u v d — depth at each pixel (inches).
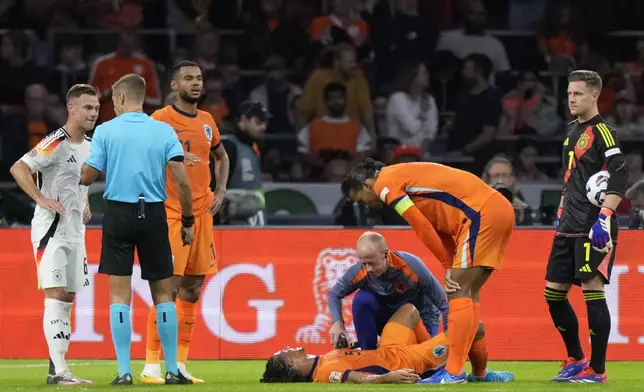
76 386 979.3
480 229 960.9
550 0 2346.2
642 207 1612.9
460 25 2316.7
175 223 1098.7
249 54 2268.7
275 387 923.4
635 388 942.4
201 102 2110.0
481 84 2198.6
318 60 2151.8
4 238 1412.4
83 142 1086.4
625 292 1379.2
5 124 2128.4
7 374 1186.0
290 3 2304.4
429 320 1068.5
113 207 967.0
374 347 1059.9
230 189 1593.3
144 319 1402.6
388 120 2145.7
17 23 2299.5
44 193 1072.2
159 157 976.9
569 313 1069.8
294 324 1398.9
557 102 2285.9
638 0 2336.4
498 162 1537.9
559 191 1926.7
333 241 1403.8
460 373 971.9
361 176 983.6
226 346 1398.9
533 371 1220.5
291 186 1973.4
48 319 1067.3
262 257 1405.0
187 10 2300.7
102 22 2305.6
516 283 1392.7
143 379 1074.1
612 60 2346.2
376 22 2273.6
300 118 2126.0
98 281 1403.8
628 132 2246.6
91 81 2102.6
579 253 1030.4
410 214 956.0
